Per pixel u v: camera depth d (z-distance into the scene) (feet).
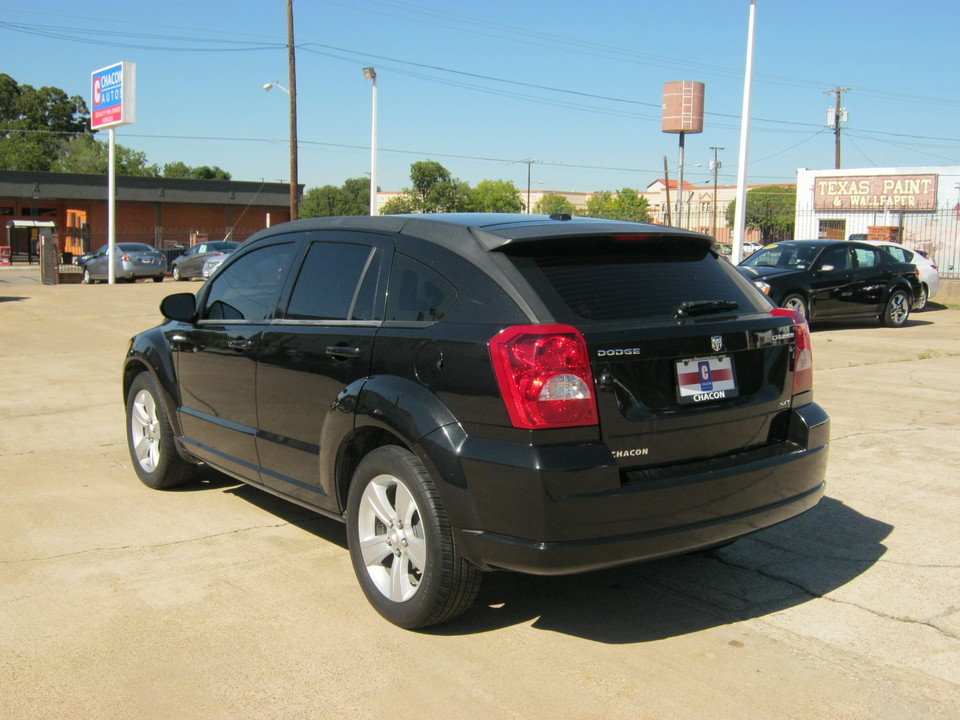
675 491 11.28
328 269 14.47
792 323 13.21
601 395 11.05
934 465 20.89
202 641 12.10
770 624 12.81
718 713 10.37
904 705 10.59
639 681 11.11
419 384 11.94
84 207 170.30
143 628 12.48
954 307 68.33
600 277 12.01
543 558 10.77
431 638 12.26
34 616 12.86
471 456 11.12
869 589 14.06
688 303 12.10
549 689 10.89
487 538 11.10
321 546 15.85
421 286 12.59
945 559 15.28
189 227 176.96
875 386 31.17
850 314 51.37
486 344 11.14
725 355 12.25
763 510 12.30
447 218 13.29
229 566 14.84
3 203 172.96
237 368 15.84
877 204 112.27
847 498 18.57
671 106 74.28
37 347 43.32
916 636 12.43
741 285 13.47
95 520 17.24
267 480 15.35
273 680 11.07
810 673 11.35
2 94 336.70
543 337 10.86
